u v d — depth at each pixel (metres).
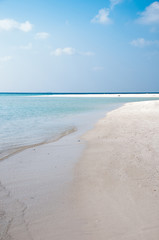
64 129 10.80
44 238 2.56
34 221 2.89
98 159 5.64
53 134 9.46
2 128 11.12
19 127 11.47
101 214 3.04
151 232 2.62
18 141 8.03
